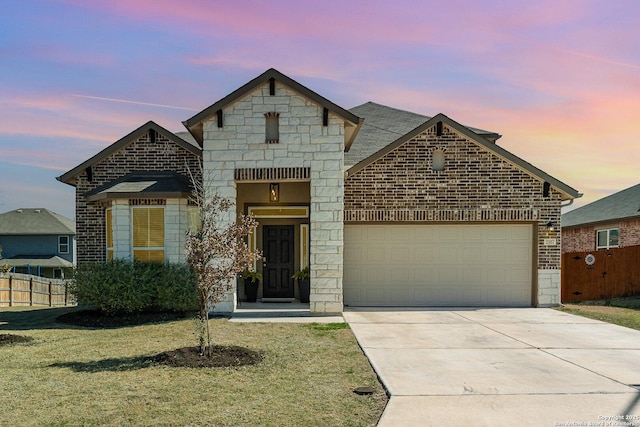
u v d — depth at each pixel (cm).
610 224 2244
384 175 1434
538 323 1180
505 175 1436
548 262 1447
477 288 1473
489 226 1477
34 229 3762
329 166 1300
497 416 562
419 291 1476
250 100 1312
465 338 996
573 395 634
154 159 1469
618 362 805
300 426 536
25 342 961
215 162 1309
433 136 1437
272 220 1591
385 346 919
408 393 639
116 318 1212
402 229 1478
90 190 1445
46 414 568
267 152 1305
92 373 733
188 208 1333
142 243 1311
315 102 1302
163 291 1220
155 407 589
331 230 1298
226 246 840
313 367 770
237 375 723
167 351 852
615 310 1420
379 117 2059
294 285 1591
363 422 549
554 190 1441
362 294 1474
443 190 1433
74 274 1286
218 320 1211
